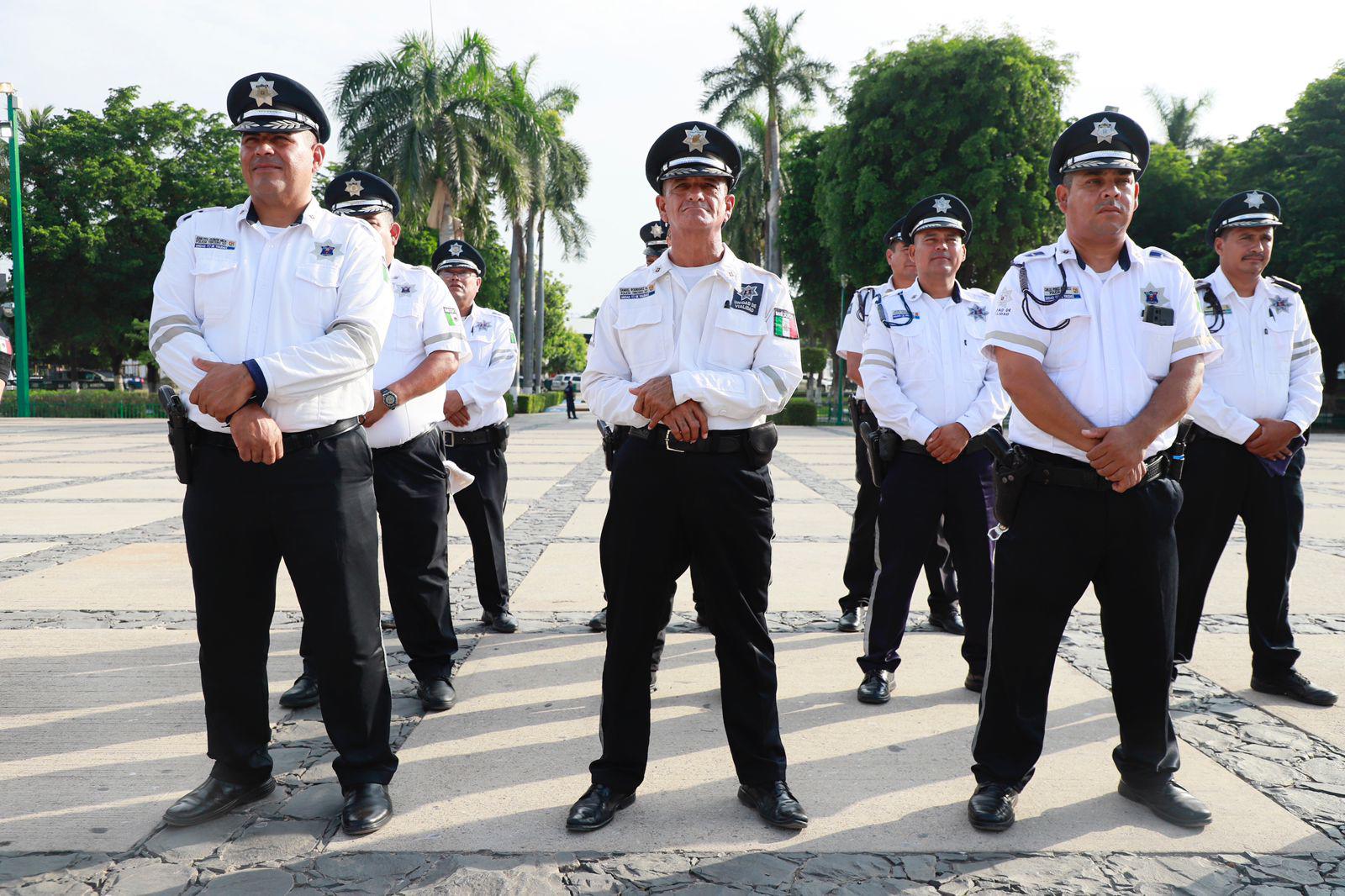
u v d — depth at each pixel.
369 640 2.59
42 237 32.19
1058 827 2.52
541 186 27.34
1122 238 2.60
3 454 13.51
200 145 37.28
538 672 3.84
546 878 2.25
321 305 2.55
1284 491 3.46
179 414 2.46
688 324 2.68
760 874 2.27
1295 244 25.39
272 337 2.51
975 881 2.24
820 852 2.38
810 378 45.16
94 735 3.13
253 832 2.48
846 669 3.93
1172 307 2.56
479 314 4.56
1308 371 3.61
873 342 3.84
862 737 3.17
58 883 2.22
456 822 2.54
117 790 2.73
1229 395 3.56
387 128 22.88
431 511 3.52
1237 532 6.97
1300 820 2.54
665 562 2.62
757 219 34.94
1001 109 22.61
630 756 2.61
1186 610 3.73
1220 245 3.67
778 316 2.68
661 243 4.73
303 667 3.48
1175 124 37.72
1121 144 2.52
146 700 3.45
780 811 2.51
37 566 5.69
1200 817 2.49
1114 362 2.54
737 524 2.58
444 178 23.44
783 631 4.50
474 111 24.02
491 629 4.48
